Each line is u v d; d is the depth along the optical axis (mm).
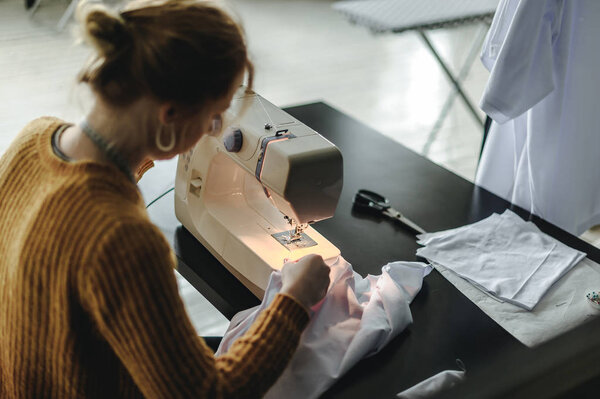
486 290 1455
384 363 1241
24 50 4703
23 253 871
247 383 929
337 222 1698
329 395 1163
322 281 1105
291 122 1383
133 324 836
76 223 830
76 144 901
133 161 921
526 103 1714
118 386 986
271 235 1504
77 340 890
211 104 895
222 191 1599
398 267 1436
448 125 4266
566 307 1407
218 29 843
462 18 3277
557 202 1954
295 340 1007
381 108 4422
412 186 1872
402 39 5586
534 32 1623
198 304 2664
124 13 846
